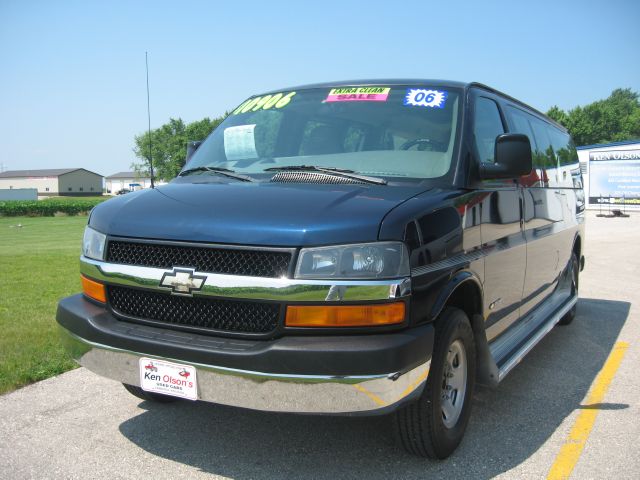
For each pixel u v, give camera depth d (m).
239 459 3.38
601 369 5.20
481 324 3.66
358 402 2.70
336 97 4.27
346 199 3.10
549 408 4.24
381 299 2.78
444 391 3.36
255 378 2.74
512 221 4.30
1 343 5.67
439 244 3.11
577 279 7.11
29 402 4.28
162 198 3.43
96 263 3.31
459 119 3.85
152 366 2.99
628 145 32.62
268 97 4.61
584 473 3.25
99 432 3.76
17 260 13.90
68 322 3.33
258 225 2.90
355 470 3.24
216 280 2.89
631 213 31.67
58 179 139.38
